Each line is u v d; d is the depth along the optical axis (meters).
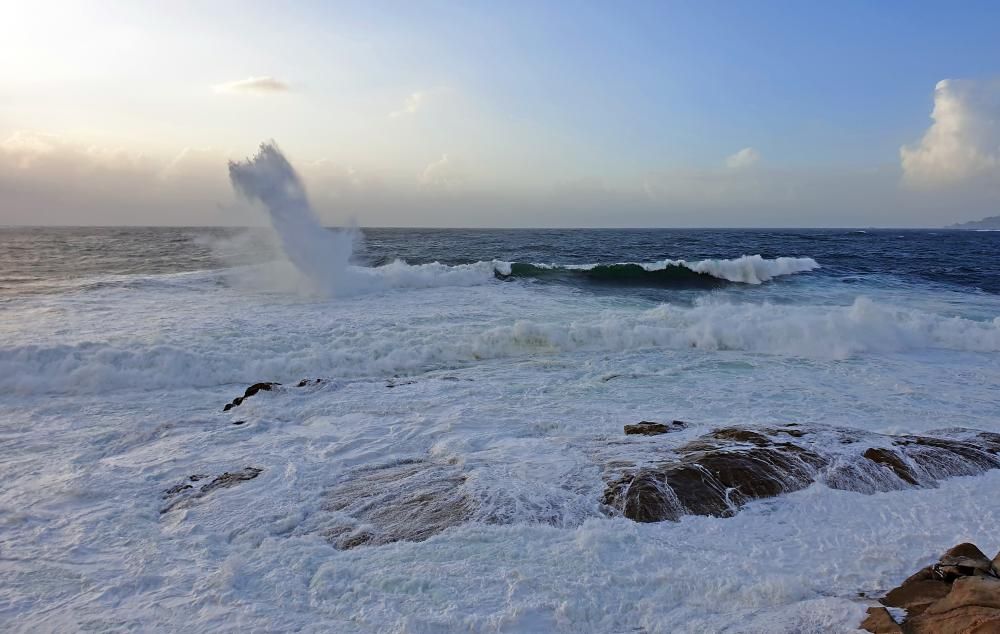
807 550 4.46
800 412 7.90
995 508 5.15
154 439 6.81
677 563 4.23
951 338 12.16
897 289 19.53
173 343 10.16
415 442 6.63
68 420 7.49
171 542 4.59
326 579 4.03
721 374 9.78
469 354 10.78
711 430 6.83
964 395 8.83
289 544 4.53
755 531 4.77
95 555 4.41
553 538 4.54
